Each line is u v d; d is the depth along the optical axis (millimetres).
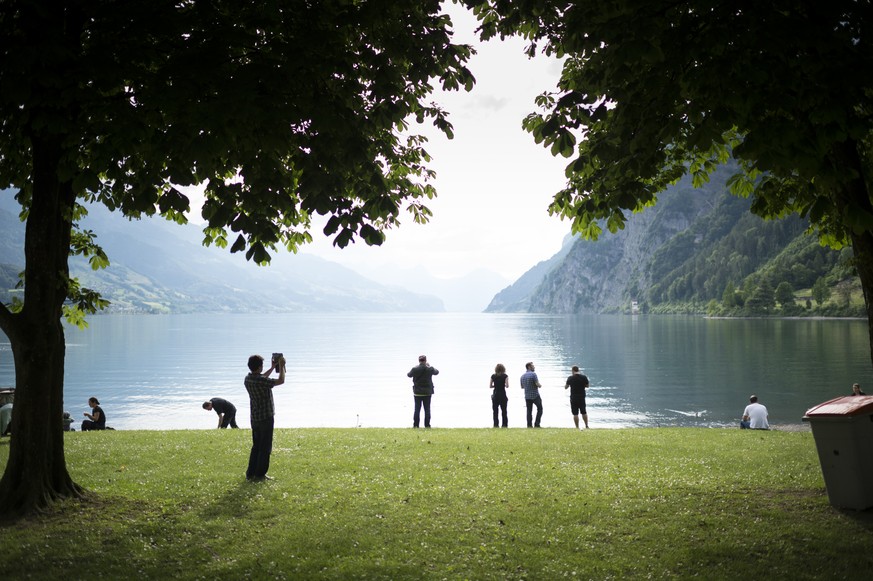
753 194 10117
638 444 14719
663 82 6516
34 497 8531
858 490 8125
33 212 8445
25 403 8602
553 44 9453
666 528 7785
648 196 8680
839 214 7520
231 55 7062
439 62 8906
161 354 105688
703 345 110250
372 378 69312
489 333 188500
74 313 10375
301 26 7457
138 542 7484
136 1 7312
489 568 6641
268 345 133500
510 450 13719
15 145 8992
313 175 7340
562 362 85812
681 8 6562
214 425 39688
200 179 8203
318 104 7027
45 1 6934
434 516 8492
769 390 53469
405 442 15016
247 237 7992
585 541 7445
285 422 40406
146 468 11672
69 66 6672
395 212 8984
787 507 8484
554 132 7996
